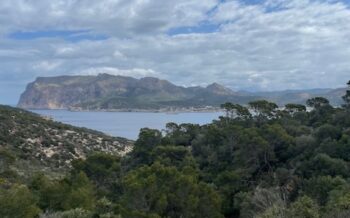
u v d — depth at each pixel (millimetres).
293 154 56688
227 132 64062
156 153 67812
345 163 47812
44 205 38562
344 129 57844
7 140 94750
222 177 53312
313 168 49031
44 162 87438
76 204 38500
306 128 65375
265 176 54062
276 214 24875
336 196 34781
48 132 114125
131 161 70625
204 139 70250
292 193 46062
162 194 40781
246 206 42562
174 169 44688
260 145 55438
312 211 23922
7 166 62531
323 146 52594
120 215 36406
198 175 57406
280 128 59531
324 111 73125
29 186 43062
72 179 47562
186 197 42156
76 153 102375
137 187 39906
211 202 43344
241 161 57094
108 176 54344
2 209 30438
